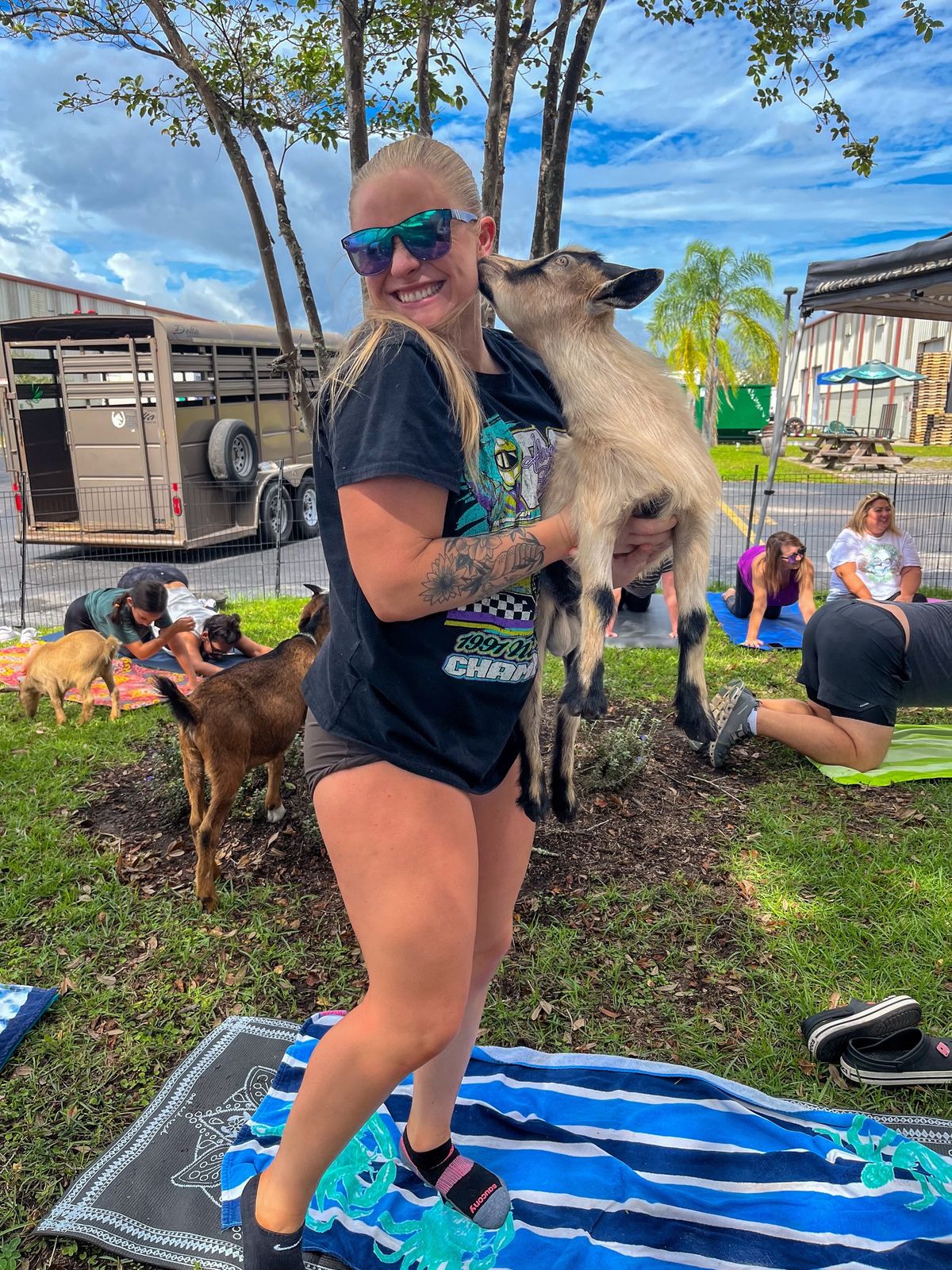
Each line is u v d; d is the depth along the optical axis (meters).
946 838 3.95
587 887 3.62
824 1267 2.09
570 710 1.72
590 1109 2.55
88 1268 2.12
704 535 1.83
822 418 48.69
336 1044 1.59
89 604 6.14
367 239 1.56
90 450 11.08
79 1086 2.70
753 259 27.45
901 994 3.01
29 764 4.97
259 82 4.70
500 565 1.48
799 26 4.64
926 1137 2.48
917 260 6.98
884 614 4.45
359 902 1.60
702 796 4.38
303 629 4.10
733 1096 2.59
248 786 4.46
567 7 4.16
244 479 11.73
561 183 4.36
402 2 4.47
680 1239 2.16
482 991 2.02
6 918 3.50
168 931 3.43
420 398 1.41
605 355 1.81
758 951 3.24
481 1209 2.15
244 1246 1.76
